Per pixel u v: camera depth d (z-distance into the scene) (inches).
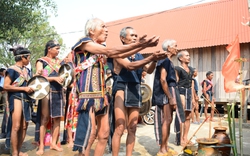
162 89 166.6
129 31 133.6
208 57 424.5
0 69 233.1
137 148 189.2
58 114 179.9
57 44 182.7
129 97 129.6
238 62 133.6
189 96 194.9
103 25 108.6
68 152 179.0
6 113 190.4
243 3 467.2
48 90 164.7
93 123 102.1
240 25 417.7
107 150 178.1
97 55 104.4
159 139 169.6
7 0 448.1
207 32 438.0
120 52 89.0
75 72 104.7
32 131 257.8
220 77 414.6
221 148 154.3
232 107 140.5
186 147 161.5
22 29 487.8
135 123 135.7
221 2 503.5
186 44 429.7
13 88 158.4
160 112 171.0
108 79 184.5
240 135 136.4
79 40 102.3
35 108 240.5
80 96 102.8
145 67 147.1
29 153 177.9
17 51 164.9
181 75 193.6
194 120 332.5
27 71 169.9
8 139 173.2
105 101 106.4
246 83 255.4
